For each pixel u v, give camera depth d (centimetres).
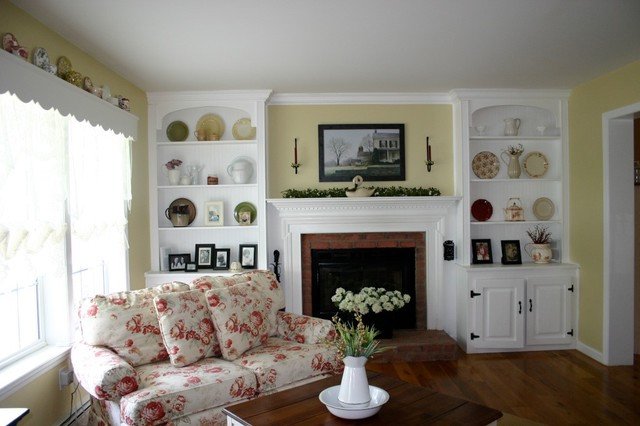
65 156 259
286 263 430
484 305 413
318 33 274
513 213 434
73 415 278
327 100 434
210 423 233
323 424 181
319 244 438
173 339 262
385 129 440
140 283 388
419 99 438
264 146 416
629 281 376
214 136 424
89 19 247
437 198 418
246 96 412
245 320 289
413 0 231
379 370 376
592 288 398
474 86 409
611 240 374
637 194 409
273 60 324
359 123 439
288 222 429
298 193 423
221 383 240
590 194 399
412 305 444
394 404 199
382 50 306
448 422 181
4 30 219
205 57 314
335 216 426
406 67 346
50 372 257
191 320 272
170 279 400
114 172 324
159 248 418
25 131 225
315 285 441
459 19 256
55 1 225
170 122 432
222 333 279
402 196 416
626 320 378
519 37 286
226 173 435
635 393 323
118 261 348
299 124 438
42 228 235
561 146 432
